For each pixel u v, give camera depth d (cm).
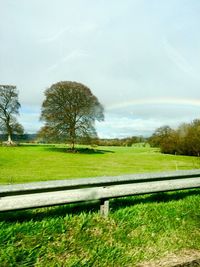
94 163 3225
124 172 2328
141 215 496
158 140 5441
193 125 4400
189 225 496
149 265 377
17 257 353
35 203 396
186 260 393
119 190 472
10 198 385
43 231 404
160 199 586
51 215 448
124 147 6975
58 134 5188
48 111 5212
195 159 3722
